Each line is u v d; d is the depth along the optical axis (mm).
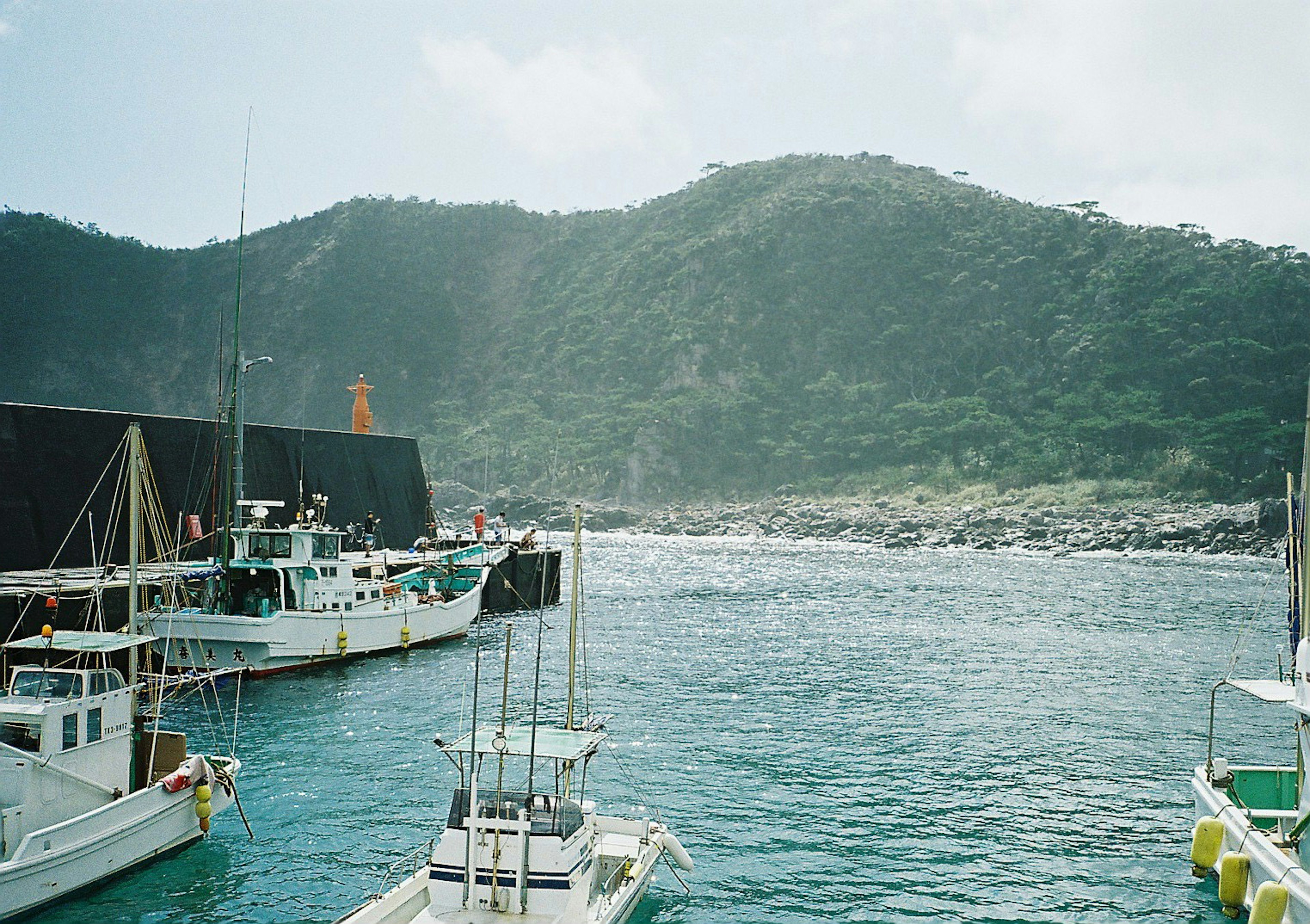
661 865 29766
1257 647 71750
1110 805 35625
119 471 59812
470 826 21516
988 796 36500
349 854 29391
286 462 76000
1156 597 106812
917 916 26781
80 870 25375
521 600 86938
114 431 60562
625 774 38719
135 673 28984
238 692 47812
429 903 22594
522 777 37469
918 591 113125
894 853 30984
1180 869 29781
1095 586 119000
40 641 27844
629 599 102125
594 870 24250
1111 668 63125
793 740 44344
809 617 89062
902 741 44406
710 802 35562
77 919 24812
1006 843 31906
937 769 40000
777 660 65375
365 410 91375
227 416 67750
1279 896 22500
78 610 47125
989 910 27125
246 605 55438
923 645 72688
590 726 26297
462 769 22531
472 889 21469
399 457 91062
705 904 27297
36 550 55062
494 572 84062
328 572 57562
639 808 34656
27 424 56406
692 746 43000
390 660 59562
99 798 26562
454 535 96000
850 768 40031
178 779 28344
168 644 33094
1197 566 150750
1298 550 30141
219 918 25172
